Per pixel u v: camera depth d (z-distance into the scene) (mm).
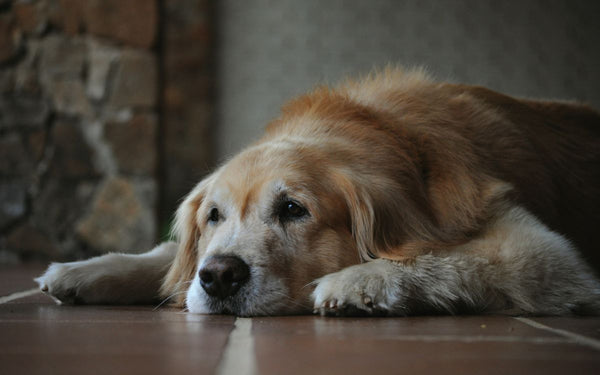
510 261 2770
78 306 3113
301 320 2531
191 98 9516
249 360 1667
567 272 2785
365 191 2914
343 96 3568
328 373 1512
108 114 7426
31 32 7418
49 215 7391
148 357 1706
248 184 2953
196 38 9516
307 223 2873
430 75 3855
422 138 3238
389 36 9477
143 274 3324
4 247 7379
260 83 9828
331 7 9656
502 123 3533
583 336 2049
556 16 8781
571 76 8727
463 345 1882
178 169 9445
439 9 9266
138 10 7430
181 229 3422
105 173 7418
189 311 2900
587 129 4188
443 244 2936
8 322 2449
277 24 9797
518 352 1763
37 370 1556
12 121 7422
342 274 2674
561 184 3795
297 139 3143
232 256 2768
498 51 9023
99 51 7438
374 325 2352
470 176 3125
